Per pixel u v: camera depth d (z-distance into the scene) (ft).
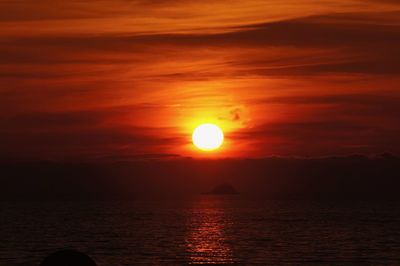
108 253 565.53
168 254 556.10
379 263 496.64
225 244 655.76
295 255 549.95
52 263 213.87
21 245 647.97
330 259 520.42
